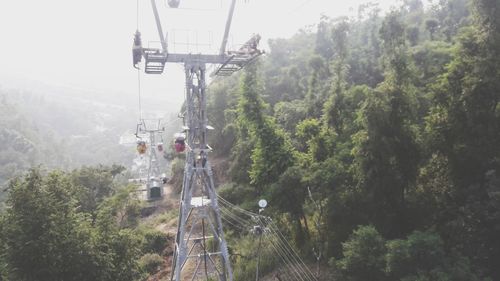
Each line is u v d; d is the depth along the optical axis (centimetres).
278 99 5072
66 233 1825
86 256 1816
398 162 1981
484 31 1888
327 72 4284
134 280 2098
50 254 1736
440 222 1989
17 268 1722
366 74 4428
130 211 3962
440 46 3566
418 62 3209
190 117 1728
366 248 1733
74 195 2397
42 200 1819
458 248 1780
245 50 1723
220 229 1808
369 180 2014
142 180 5878
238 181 3675
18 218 1781
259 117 2686
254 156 2669
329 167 2144
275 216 2650
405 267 1562
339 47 2833
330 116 2533
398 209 2041
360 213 2084
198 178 1923
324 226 2344
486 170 1877
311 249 2403
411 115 2002
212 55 1695
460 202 1952
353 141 2141
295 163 2477
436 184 2134
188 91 1712
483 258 1694
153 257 2967
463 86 1952
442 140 2034
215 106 5238
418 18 5859
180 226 1758
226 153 4931
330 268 2191
